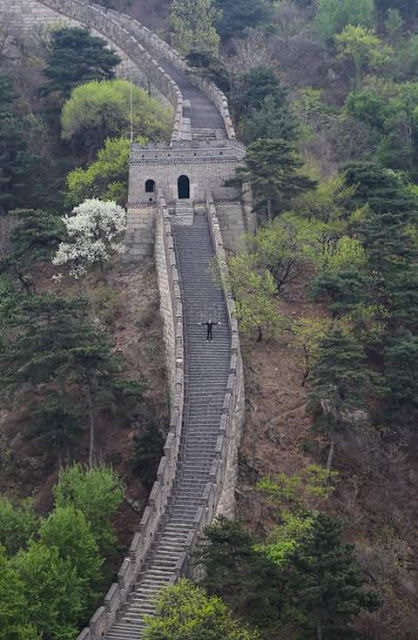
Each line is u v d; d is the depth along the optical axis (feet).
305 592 180.45
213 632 171.73
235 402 239.91
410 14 536.83
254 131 366.43
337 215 306.96
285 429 247.50
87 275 310.65
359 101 412.57
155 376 267.18
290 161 301.43
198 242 297.53
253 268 290.35
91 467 231.30
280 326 271.49
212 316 266.16
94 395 246.47
